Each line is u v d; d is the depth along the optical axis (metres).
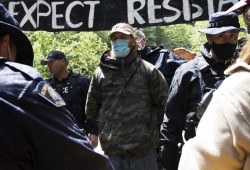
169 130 5.18
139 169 6.19
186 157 2.44
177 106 5.16
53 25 7.82
